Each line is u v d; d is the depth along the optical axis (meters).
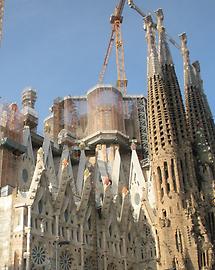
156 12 114.31
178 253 78.38
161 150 89.69
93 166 105.94
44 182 70.62
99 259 77.00
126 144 114.62
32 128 107.56
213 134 111.75
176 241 80.06
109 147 112.88
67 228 72.69
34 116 108.75
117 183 99.88
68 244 71.50
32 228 65.19
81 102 130.12
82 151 105.50
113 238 82.44
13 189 71.94
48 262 65.50
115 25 161.50
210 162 97.38
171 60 105.38
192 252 78.38
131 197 96.94
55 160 104.88
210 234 85.62
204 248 79.44
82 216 76.75
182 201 84.12
